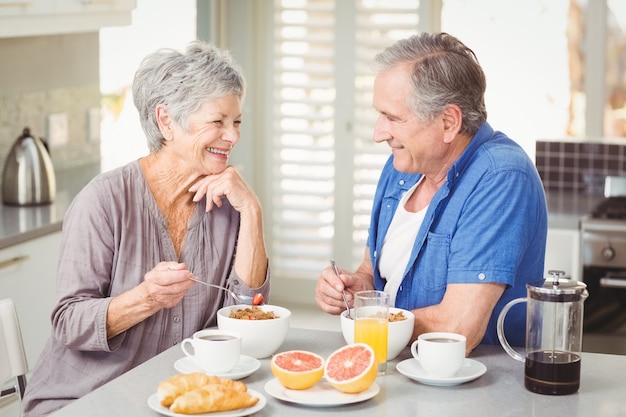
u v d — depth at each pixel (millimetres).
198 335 2059
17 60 4328
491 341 2398
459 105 2277
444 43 2309
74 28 4125
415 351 2117
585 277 4246
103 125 5895
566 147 4922
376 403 1907
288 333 2391
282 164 5793
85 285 2375
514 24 5633
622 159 4855
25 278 3621
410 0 5512
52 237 3764
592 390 1992
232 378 2018
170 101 2400
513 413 1857
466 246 2258
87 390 2373
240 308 2289
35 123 4488
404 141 2305
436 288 2365
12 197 4074
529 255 2375
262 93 5801
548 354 1961
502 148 2348
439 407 1886
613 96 5531
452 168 2322
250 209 2502
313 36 5664
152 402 1870
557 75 5641
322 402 1863
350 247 5762
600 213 4379
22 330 3619
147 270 2441
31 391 2416
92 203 2416
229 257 2543
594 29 5480
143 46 5836
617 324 4223
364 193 5707
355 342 2086
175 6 5773
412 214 2494
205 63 2406
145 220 2453
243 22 5723
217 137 2430
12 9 3701
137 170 2482
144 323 2416
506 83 5707
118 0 4426
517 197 2273
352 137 5684
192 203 2512
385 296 2080
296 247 5848
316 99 5703
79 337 2303
